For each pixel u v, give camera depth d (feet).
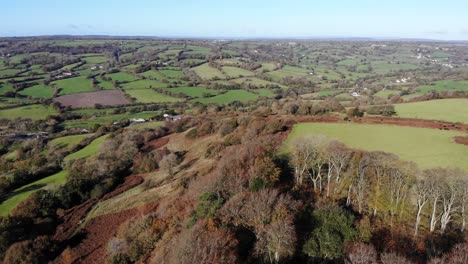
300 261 90.68
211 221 99.55
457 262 77.77
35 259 124.47
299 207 106.01
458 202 104.99
